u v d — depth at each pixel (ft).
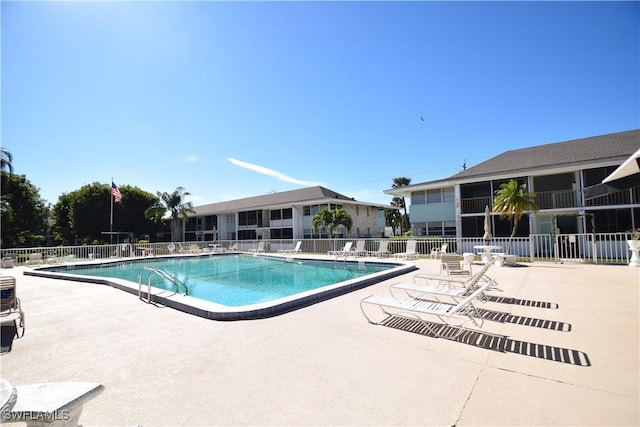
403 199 164.35
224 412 8.07
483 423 7.33
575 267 34.94
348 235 99.45
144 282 38.09
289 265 55.88
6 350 12.86
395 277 31.17
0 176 99.14
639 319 15.26
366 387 9.21
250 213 121.49
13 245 108.06
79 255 67.21
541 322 15.16
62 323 16.74
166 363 11.30
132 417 7.89
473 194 69.67
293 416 7.80
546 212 60.29
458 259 26.04
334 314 17.60
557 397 8.42
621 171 25.03
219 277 42.32
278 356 11.73
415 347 12.39
